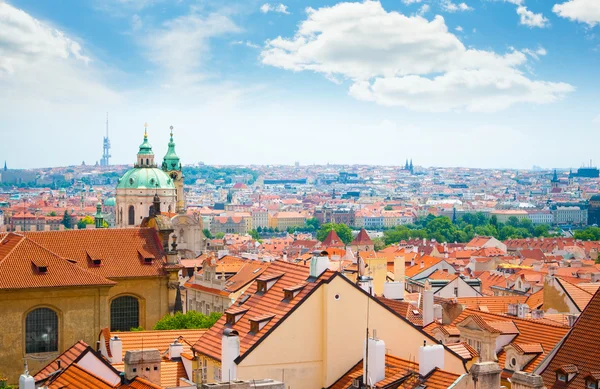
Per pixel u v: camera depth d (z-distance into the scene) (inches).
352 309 3400.6
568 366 3129.9
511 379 2923.2
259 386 2709.2
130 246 6117.1
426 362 2950.3
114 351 3609.7
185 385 3174.2
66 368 3211.1
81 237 6053.2
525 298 6560.0
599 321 3189.0
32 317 5236.2
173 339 4089.6
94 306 5374.0
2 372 5142.7
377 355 3053.6
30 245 5433.1
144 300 6003.9
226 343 3223.4
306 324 3351.4
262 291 3649.1
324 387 3351.4
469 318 3973.9
